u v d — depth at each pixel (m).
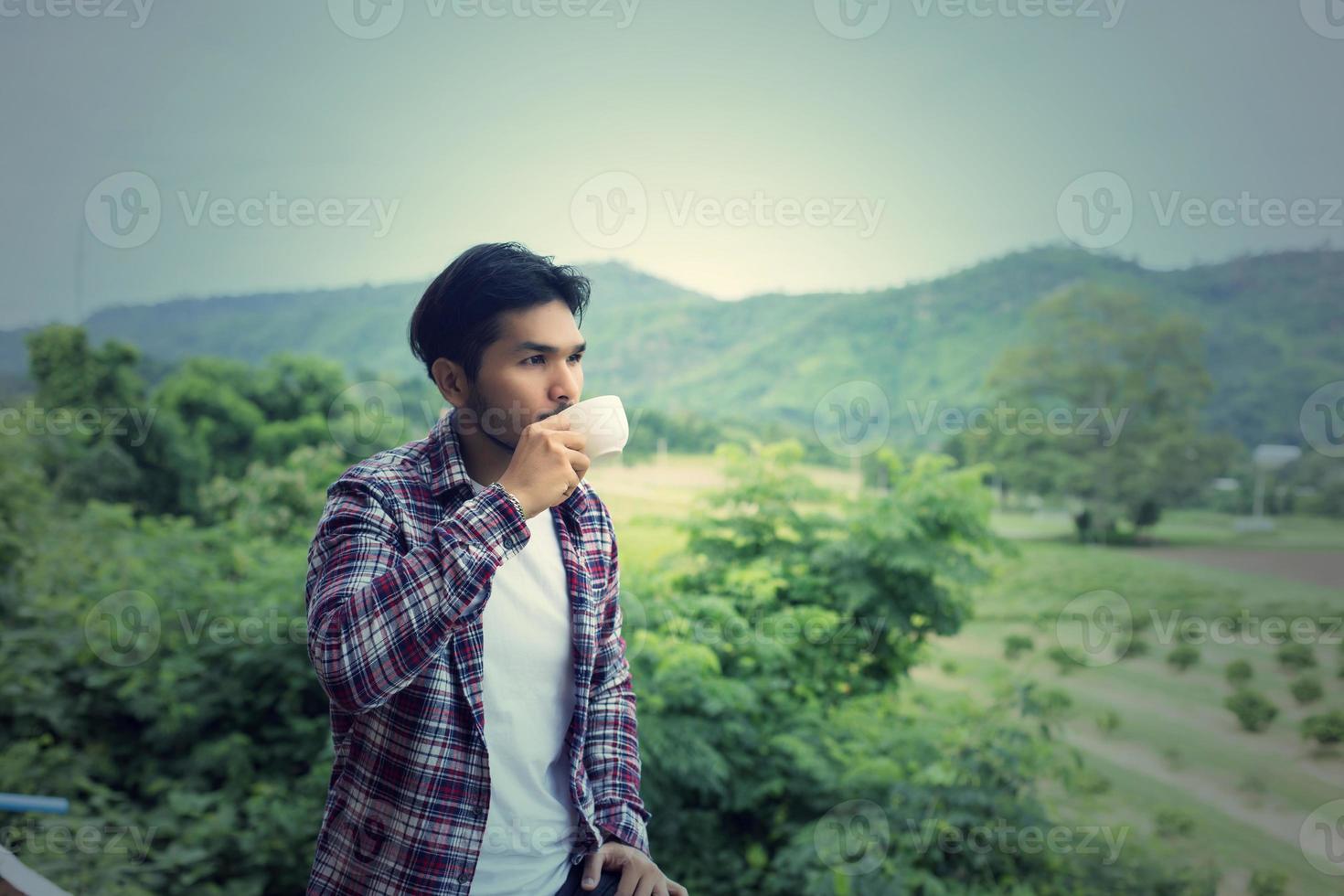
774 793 3.32
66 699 3.85
